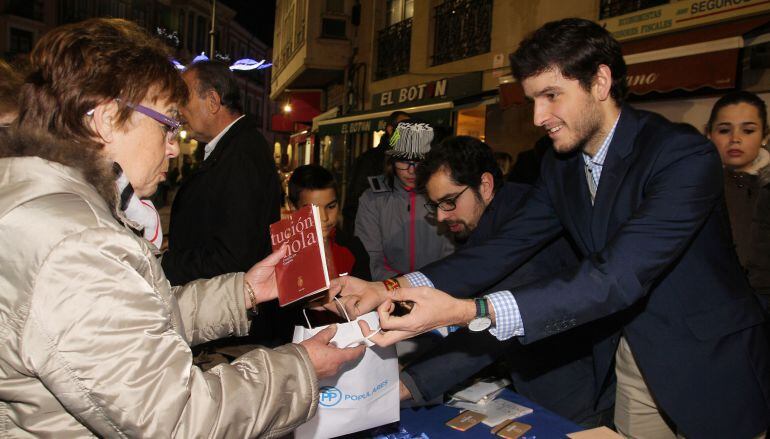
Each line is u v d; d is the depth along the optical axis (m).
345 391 1.29
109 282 0.80
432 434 1.44
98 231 0.82
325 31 11.05
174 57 1.12
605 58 1.44
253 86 43.34
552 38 1.43
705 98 4.02
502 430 1.43
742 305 1.54
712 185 1.41
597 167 1.66
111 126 0.98
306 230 1.29
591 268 1.34
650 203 1.39
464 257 1.84
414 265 2.78
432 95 7.98
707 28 4.30
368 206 2.84
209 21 36.81
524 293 1.32
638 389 1.73
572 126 1.48
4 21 25.75
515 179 4.04
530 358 1.92
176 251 2.12
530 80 1.48
